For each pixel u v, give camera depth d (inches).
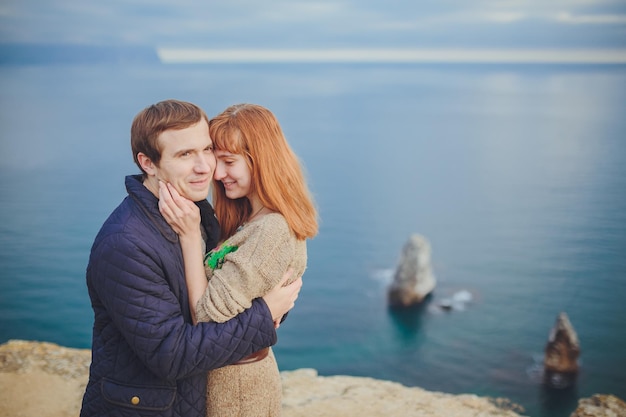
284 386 172.2
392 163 4963.1
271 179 84.5
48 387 169.5
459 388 1389.0
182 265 83.4
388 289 1985.7
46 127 6505.9
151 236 79.7
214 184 96.2
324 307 1846.7
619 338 1651.1
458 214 3262.8
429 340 1622.8
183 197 82.8
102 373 82.4
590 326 1747.0
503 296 1983.3
